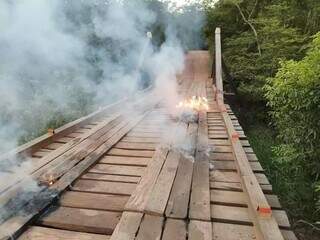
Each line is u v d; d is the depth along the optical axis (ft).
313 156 12.89
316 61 11.48
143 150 11.18
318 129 12.02
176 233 5.64
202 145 11.48
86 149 10.82
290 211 14.06
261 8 39.50
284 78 13.14
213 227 6.01
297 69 12.04
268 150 21.56
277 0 36.68
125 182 8.18
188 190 7.38
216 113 18.80
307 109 11.78
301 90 11.58
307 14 33.30
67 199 7.18
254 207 5.98
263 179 8.52
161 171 8.62
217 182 8.14
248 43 35.01
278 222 6.29
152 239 5.41
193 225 5.91
